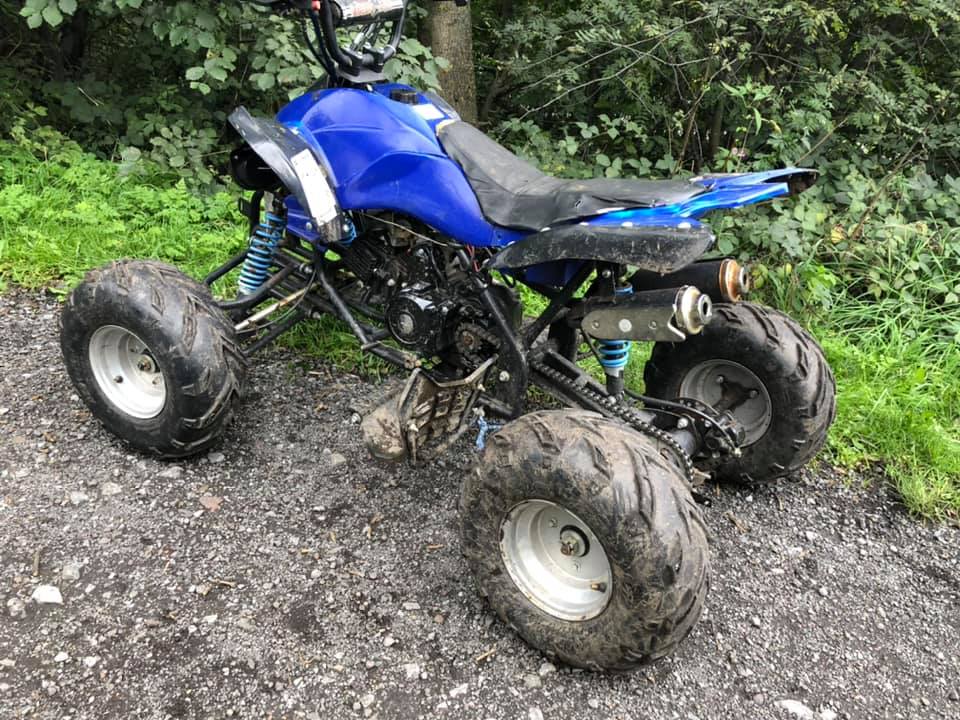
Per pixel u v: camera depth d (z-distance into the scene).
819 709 2.53
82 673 2.39
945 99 5.60
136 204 5.43
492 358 2.95
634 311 2.47
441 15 6.33
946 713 2.57
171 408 3.08
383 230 3.15
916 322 4.87
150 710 2.30
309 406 3.82
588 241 2.39
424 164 2.82
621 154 6.73
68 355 3.28
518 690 2.47
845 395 4.18
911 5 5.59
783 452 3.33
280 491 3.24
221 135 6.38
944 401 4.36
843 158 5.80
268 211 3.54
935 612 3.01
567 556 2.52
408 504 3.24
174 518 3.04
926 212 5.66
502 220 2.70
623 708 2.45
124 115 6.31
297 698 2.38
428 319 2.97
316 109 3.07
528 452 2.37
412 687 2.45
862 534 3.41
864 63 6.11
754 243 5.07
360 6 3.08
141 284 3.03
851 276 5.30
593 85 6.56
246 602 2.70
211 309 3.09
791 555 3.24
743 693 2.56
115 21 6.49
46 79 6.69
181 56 6.16
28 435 3.40
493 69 7.49
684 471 2.81
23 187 5.27
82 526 2.94
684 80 6.07
